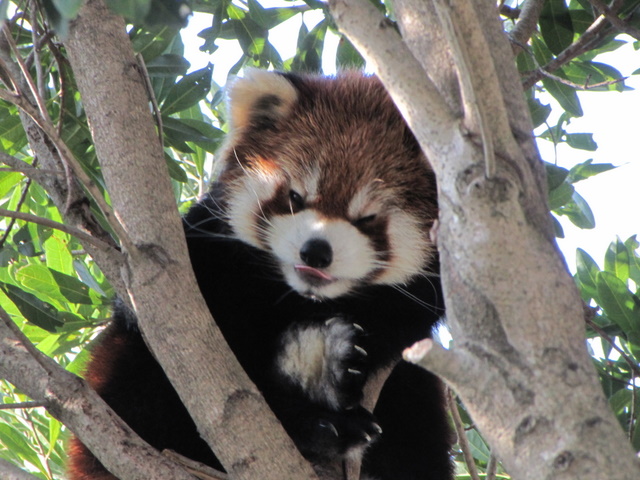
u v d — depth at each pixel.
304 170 6.75
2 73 6.18
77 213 5.98
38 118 4.50
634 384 6.71
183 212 9.24
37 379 4.96
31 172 5.05
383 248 6.68
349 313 6.99
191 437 6.72
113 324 7.49
